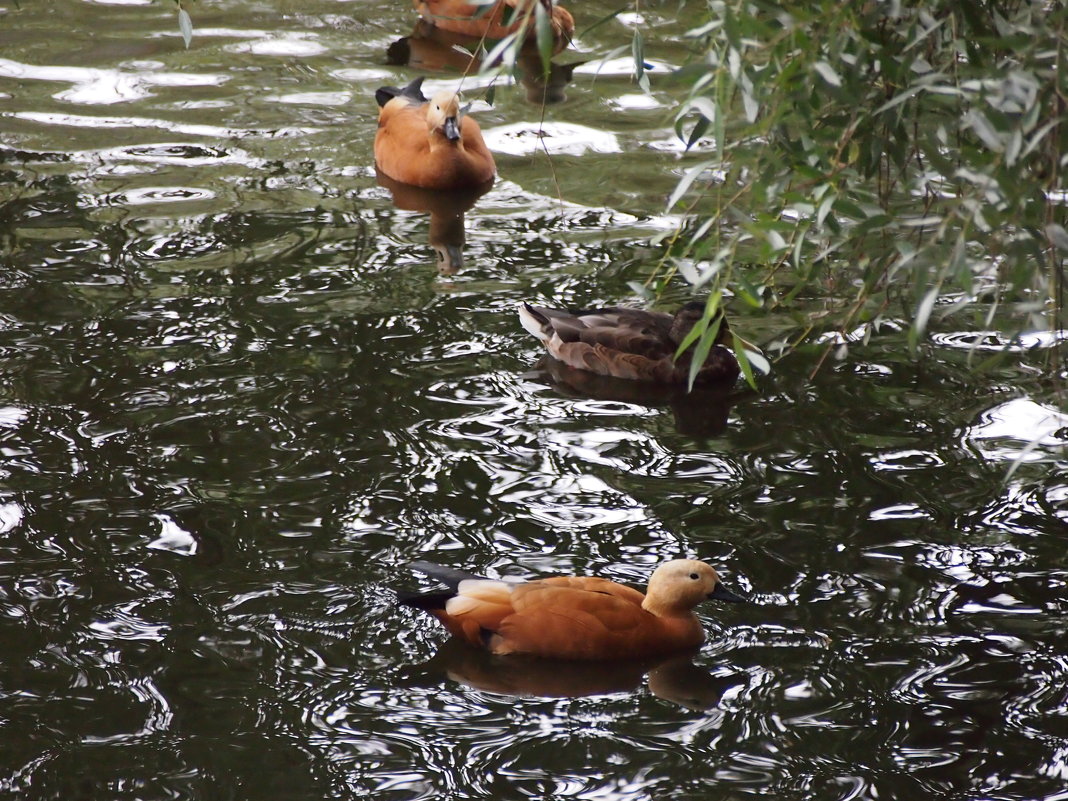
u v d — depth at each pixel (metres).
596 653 10.18
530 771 8.96
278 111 21.83
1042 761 8.95
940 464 12.52
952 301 15.50
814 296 15.70
